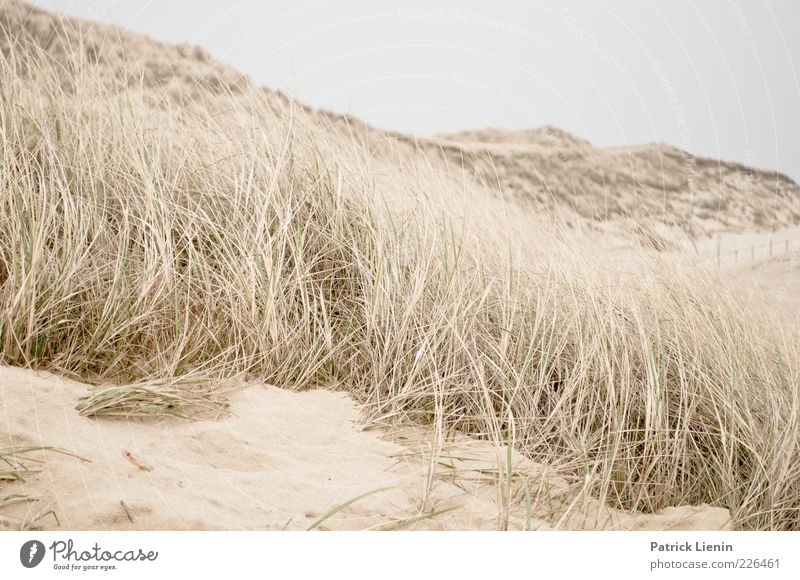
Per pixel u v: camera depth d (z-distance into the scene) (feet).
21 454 5.65
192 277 8.61
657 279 9.69
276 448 6.70
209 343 8.22
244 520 5.53
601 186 26.68
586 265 9.86
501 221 10.70
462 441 7.61
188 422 6.78
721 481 7.55
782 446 7.39
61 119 10.03
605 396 8.21
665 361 8.52
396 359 8.31
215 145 10.80
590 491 6.80
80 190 9.09
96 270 7.96
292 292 8.77
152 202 8.84
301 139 10.78
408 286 9.18
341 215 9.81
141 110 10.88
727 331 8.79
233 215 9.41
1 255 7.89
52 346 7.41
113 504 5.34
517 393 8.09
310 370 8.23
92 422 6.40
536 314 8.96
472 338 8.57
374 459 6.82
